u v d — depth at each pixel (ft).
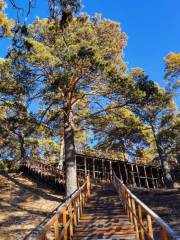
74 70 50.11
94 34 56.13
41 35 56.80
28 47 35.58
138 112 57.88
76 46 48.78
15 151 96.27
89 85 54.24
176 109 88.53
